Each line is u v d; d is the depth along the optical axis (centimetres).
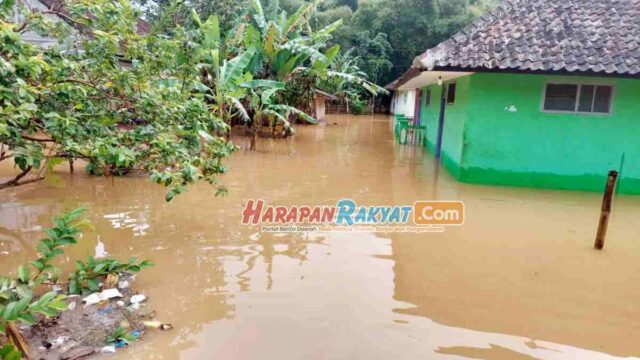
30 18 498
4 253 525
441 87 1373
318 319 390
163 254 530
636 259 552
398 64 3766
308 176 1020
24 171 459
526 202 823
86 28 536
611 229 672
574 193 909
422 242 597
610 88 895
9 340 321
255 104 1380
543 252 570
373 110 3806
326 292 441
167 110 525
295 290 444
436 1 3566
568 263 534
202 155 574
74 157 456
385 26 3688
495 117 938
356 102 3238
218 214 695
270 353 339
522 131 934
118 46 529
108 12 509
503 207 783
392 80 3803
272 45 1545
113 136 484
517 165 949
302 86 1917
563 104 915
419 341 362
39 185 822
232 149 585
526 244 598
